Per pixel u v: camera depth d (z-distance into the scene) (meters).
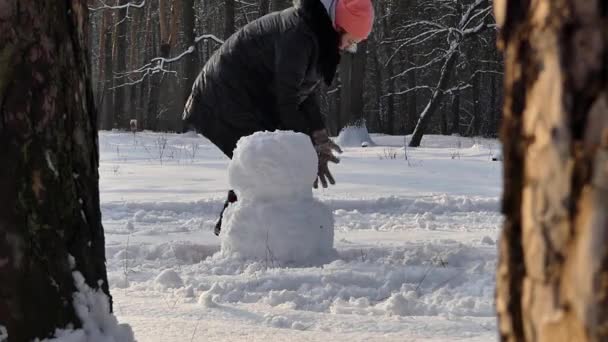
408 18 33.12
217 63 5.97
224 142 6.02
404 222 7.66
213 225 7.59
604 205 0.72
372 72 45.06
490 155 15.20
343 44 5.70
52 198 2.04
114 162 13.96
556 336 0.77
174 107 42.16
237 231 5.38
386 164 12.98
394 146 21.11
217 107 5.96
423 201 8.83
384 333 3.26
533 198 0.81
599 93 0.73
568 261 0.76
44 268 1.99
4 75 1.97
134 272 5.22
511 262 0.85
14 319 1.92
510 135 0.85
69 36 2.13
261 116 5.93
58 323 2.01
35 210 2.00
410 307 3.99
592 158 0.73
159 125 42.56
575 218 0.75
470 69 41.00
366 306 4.18
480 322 3.56
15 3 1.98
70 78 2.13
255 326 3.31
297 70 5.57
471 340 3.12
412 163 13.12
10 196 1.96
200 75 6.08
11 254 1.94
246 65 5.87
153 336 3.02
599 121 0.73
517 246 0.84
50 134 2.05
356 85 21.23
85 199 2.16
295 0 5.68
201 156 15.40
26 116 2.00
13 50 1.98
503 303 0.87
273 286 4.57
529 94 0.81
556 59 0.77
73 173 2.12
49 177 2.03
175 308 3.78
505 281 0.86
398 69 45.84
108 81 35.94
